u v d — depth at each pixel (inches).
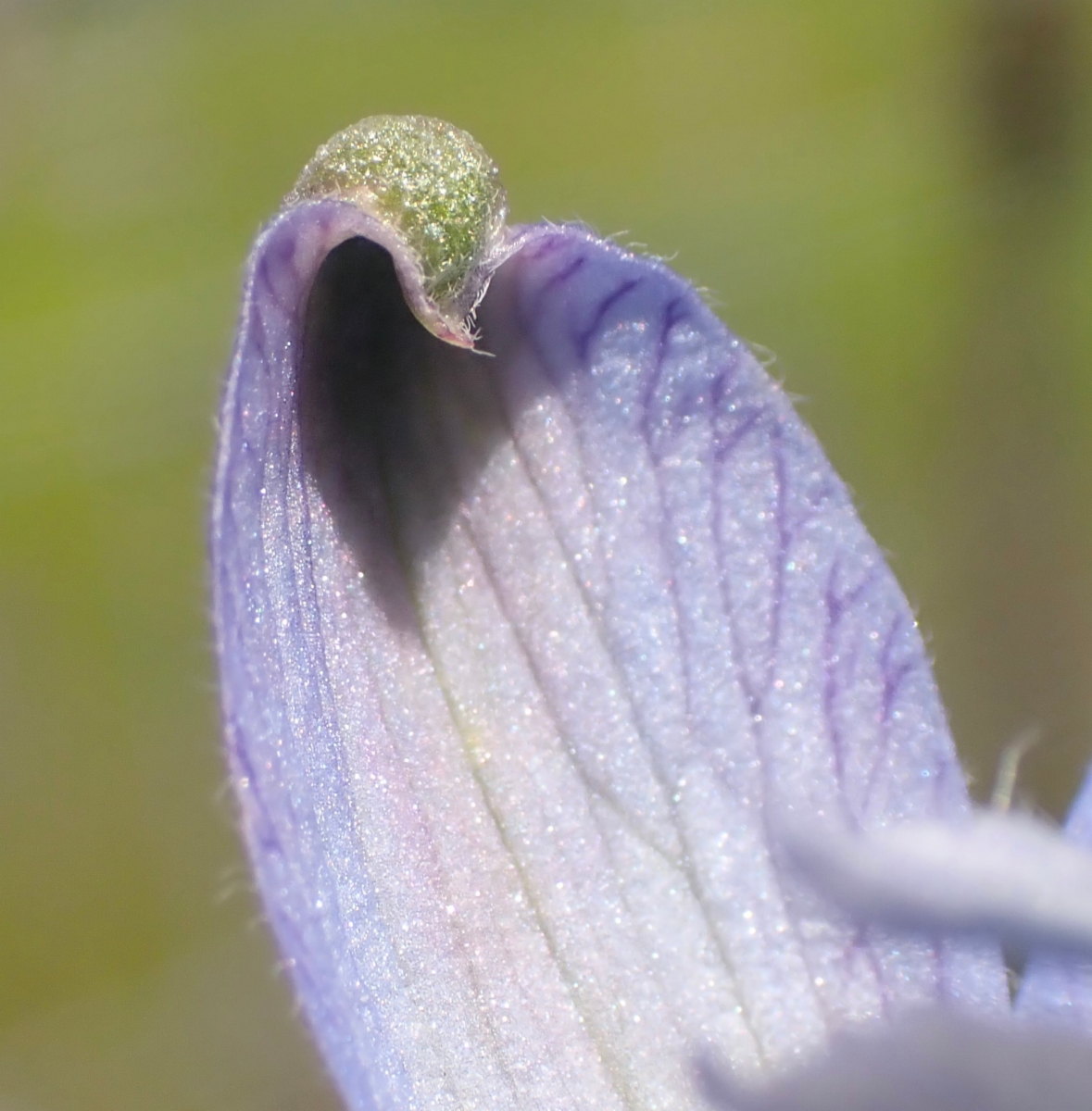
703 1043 1.9
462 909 1.9
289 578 1.8
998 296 5.0
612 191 6.6
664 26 7.7
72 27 7.0
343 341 1.9
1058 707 4.3
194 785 4.8
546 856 1.9
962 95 5.2
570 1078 1.9
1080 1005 1.9
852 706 1.9
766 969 1.9
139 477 5.5
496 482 1.9
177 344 5.7
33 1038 4.2
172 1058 4.2
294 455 1.8
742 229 6.1
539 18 7.8
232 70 7.3
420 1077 1.8
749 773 1.9
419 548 1.9
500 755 1.9
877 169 6.3
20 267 6.2
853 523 1.9
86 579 5.2
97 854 4.6
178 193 6.6
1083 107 4.9
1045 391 5.0
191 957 4.4
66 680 5.0
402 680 1.9
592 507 1.9
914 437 5.1
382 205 1.8
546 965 1.9
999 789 1.9
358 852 1.8
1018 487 4.8
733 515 1.9
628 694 1.9
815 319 5.6
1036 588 4.5
